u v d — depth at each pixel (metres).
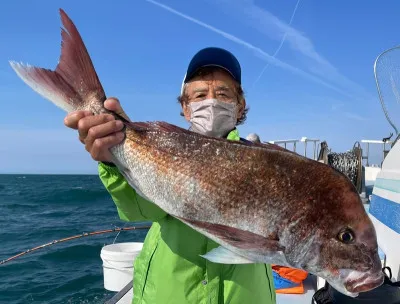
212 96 0.97
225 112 0.96
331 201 0.73
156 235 0.94
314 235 0.73
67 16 0.79
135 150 0.80
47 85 0.78
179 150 0.79
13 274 4.05
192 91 0.99
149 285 0.89
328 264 0.73
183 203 0.77
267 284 0.95
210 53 0.98
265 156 0.75
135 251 2.31
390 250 1.51
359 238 0.73
